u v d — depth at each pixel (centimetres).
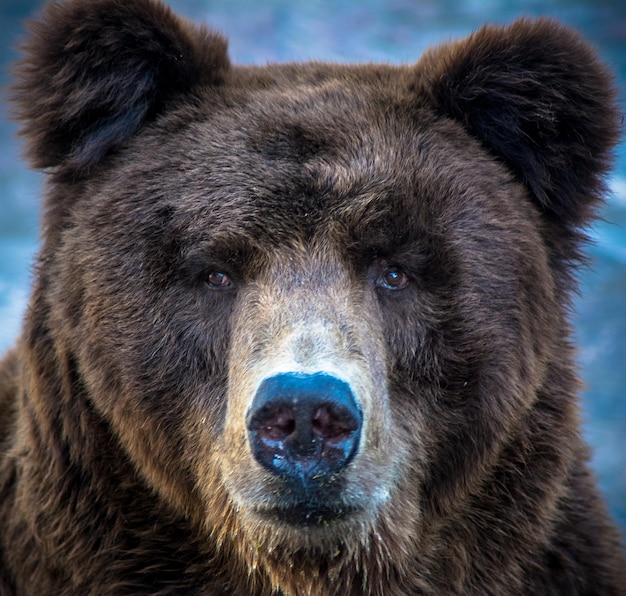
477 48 911
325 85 923
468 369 865
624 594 1007
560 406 938
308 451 736
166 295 860
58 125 903
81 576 923
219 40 959
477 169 889
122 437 886
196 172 860
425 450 876
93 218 884
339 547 837
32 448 945
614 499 1645
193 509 888
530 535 927
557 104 903
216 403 855
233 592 901
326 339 792
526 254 888
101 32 880
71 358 902
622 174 2222
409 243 847
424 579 915
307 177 840
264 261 847
